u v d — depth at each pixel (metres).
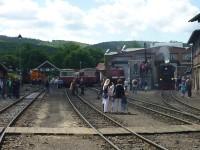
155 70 83.25
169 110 34.81
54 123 24.66
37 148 15.89
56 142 17.38
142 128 21.88
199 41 66.12
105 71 87.75
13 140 17.66
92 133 19.81
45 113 31.78
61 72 94.75
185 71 98.31
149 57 97.94
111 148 15.90
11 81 50.59
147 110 34.38
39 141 17.58
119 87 31.70
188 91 57.09
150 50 99.50
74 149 15.75
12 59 144.62
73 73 95.00
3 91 48.84
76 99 51.38
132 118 27.72
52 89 84.81
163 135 19.72
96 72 96.38
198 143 17.25
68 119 27.16
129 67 91.12
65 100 48.91
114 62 100.88
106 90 31.95
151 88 82.75
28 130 20.62
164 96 58.91
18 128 21.38
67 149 15.75
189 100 49.88
